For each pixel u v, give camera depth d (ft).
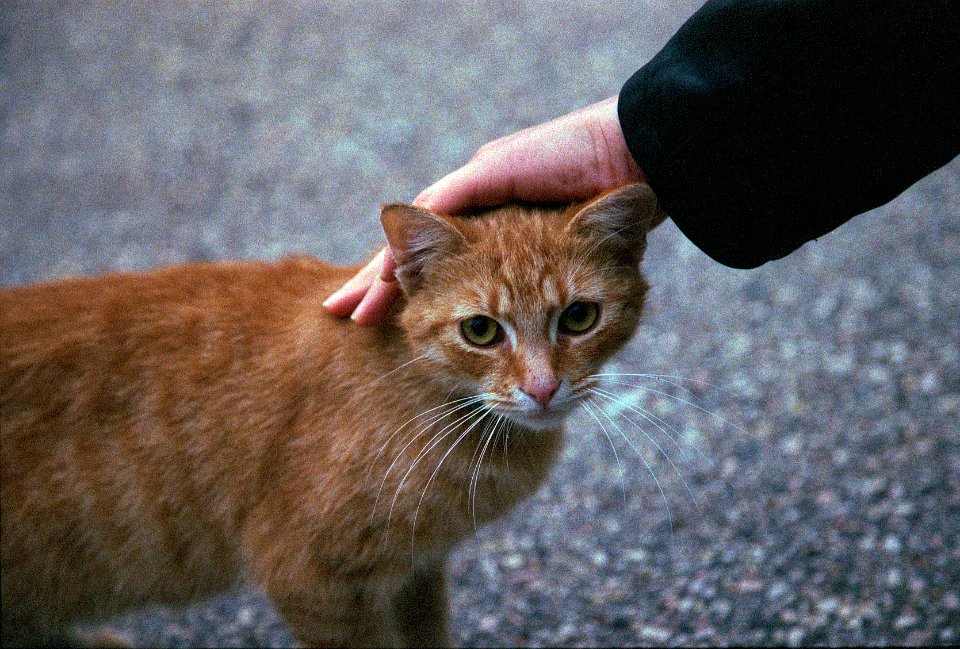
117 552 2.66
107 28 6.38
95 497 2.63
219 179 4.88
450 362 2.49
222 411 2.60
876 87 2.32
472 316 2.47
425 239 2.44
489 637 2.96
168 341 2.62
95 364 2.62
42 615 2.72
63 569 2.67
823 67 2.32
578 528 3.19
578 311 2.49
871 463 3.23
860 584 2.94
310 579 2.58
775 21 2.31
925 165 2.38
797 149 2.36
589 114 2.50
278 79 5.74
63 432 2.62
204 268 2.72
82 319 2.64
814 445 3.31
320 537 2.55
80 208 4.70
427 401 2.52
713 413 3.43
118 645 2.99
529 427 2.53
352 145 5.09
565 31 6.10
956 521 3.03
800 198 2.39
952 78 2.31
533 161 2.49
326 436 2.54
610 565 3.09
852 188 2.39
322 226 4.47
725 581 3.00
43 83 5.78
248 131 5.27
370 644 2.65
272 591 2.62
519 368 2.46
